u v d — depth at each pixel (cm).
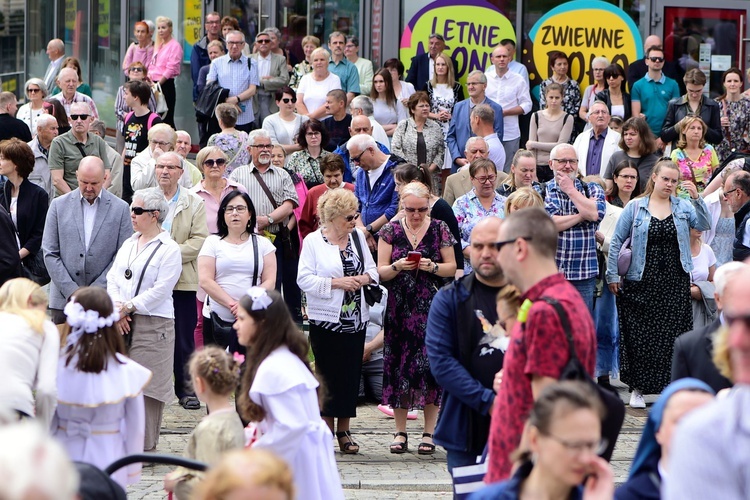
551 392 755
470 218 1906
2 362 1139
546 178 2645
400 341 1633
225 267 1686
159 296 1598
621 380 1903
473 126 2392
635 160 2270
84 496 790
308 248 1616
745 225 1945
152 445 1588
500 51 2809
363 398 1930
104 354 1199
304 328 2127
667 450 802
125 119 2650
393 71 2817
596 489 742
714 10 2998
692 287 1939
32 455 489
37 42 3878
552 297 885
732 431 593
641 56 2989
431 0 2989
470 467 1012
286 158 2555
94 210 1761
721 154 2733
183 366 1839
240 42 2909
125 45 3419
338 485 1099
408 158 2484
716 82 3030
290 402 1051
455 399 1120
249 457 658
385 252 1647
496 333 1114
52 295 1766
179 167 1847
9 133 2591
